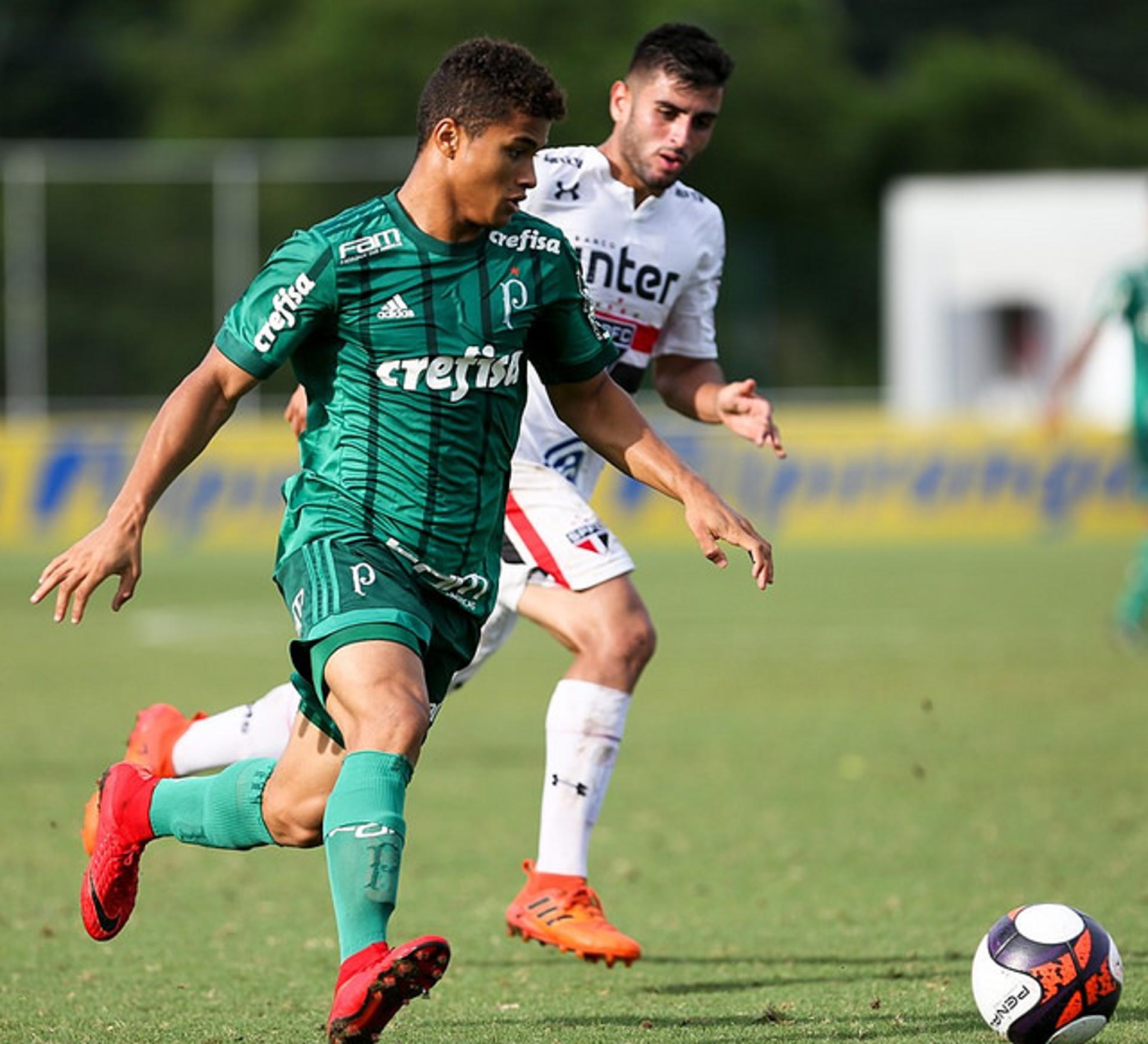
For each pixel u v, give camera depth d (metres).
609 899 24.72
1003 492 90.50
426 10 159.50
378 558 16.27
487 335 16.39
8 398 112.38
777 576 75.56
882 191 167.62
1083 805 30.94
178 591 71.06
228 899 24.95
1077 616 60.53
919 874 25.88
